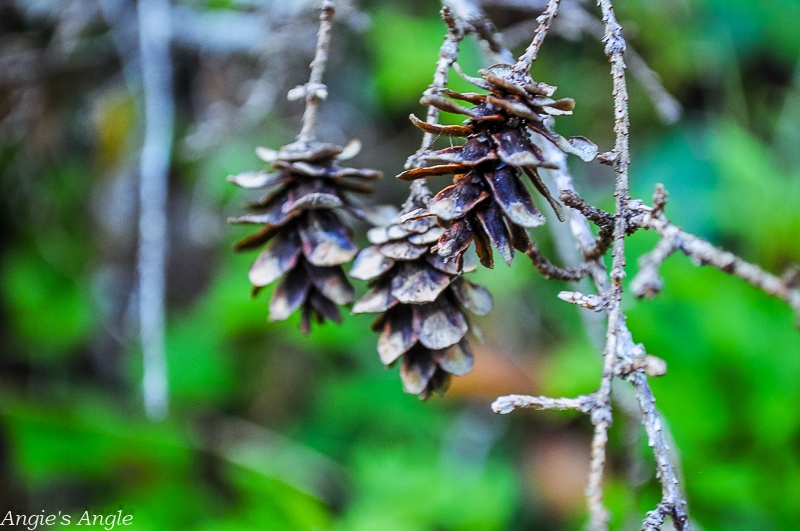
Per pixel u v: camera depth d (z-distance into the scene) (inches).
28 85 12.4
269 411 14.1
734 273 7.5
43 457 12.9
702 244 7.4
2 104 12.5
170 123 11.4
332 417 14.0
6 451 13.8
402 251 7.8
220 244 14.0
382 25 14.0
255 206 8.3
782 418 10.8
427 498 11.4
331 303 8.2
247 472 12.8
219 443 13.6
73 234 14.4
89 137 13.6
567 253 9.8
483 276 13.3
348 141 13.8
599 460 7.2
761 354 11.2
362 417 13.9
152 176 11.0
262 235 8.3
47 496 14.0
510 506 12.6
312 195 8.0
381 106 14.2
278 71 11.1
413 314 7.9
